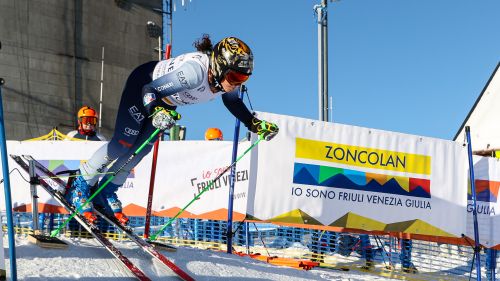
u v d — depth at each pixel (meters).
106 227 6.30
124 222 4.18
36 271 2.95
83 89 26.75
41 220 6.79
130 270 3.28
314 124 5.53
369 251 6.55
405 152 5.91
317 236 6.54
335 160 5.57
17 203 6.75
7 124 24.28
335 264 6.33
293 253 6.56
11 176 6.81
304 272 4.74
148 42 29.06
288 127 5.41
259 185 5.25
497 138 12.83
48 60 25.97
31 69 25.45
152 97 3.56
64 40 26.58
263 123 4.01
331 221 5.46
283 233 6.80
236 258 4.57
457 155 6.15
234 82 3.54
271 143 5.33
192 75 3.51
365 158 5.71
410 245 6.47
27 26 25.67
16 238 3.67
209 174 6.08
